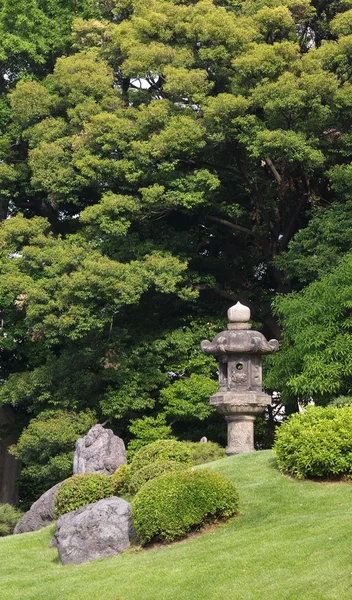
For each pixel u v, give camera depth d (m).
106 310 27.47
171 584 12.70
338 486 15.48
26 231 28.88
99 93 29.48
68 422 27.00
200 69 28.47
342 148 28.48
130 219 28.83
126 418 28.78
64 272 27.77
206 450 21.44
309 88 26.55
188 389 27.59
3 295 28.62
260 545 13.41
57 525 15.84
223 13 28.97
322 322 21.66
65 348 29.69
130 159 28.20
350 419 15.94
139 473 16.62
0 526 21.69
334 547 12.66
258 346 19.80
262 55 27.23
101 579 13.64
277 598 11.44
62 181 28.78
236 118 27.08
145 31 29.36
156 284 27.14
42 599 13.32
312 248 27.17
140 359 28.38
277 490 15.67
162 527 14.51
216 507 14.68
